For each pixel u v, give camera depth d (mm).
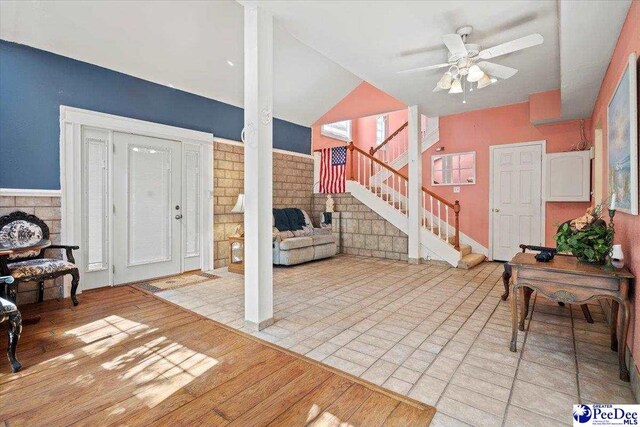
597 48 2871
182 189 5047
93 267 4102
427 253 5727
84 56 3908
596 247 2332
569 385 1967
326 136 7852
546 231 5387
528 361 2264
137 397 1864
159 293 3984
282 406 1776
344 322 2996
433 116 6418
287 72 5656
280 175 6766
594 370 2139
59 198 3770
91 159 4066
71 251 3559
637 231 1977
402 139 7695
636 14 2096
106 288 4188
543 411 1724
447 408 1753
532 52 3605
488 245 5938
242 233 5543
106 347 2502
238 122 5852
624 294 2021
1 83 3385
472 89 4824
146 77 4535
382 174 7164
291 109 6688
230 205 5703
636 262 1983
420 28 3207
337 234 6801
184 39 4230
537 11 2904
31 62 3562
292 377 2064
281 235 5754
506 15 2967
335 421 1651
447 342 2572
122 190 4367
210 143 5355
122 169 4367
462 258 5477
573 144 5129
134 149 4484
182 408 1764
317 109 7012
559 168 5078
